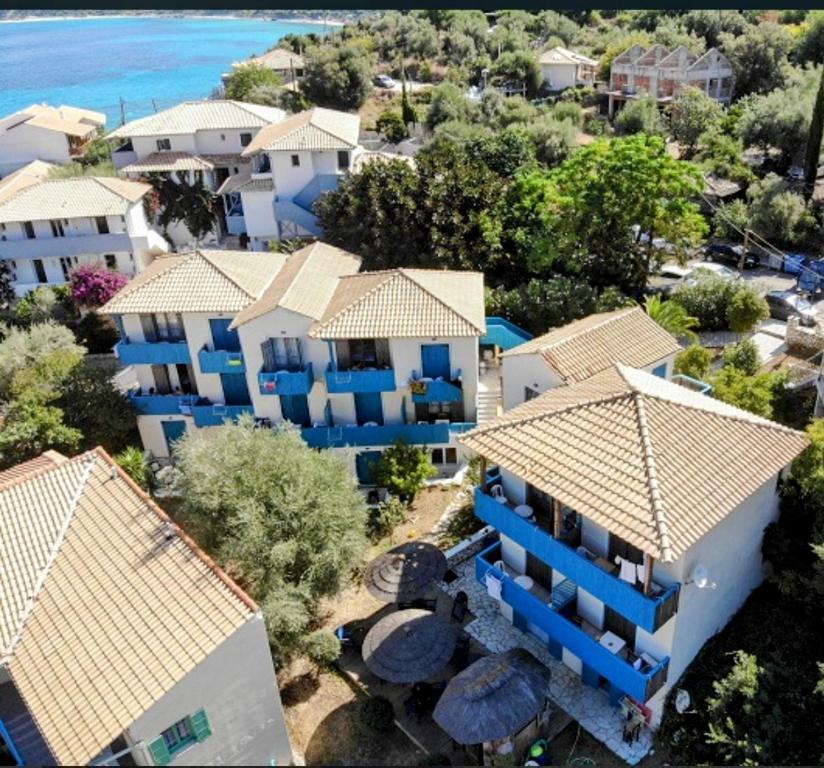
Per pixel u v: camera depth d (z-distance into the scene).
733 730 21.66
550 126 73.25
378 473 35.44
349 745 24.70
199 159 65.38
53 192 57.06
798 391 36.28
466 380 35.69
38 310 52.66
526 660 24.19
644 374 29.28
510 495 26.91
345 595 30.67
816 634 24.73
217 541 28.02
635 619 21.73
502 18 124.31
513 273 48.78
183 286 38.03
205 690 19.88
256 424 37.25
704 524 21.25
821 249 55.22
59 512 25.59
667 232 45.88
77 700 19.50
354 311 35.28
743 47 86.12
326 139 58.34
